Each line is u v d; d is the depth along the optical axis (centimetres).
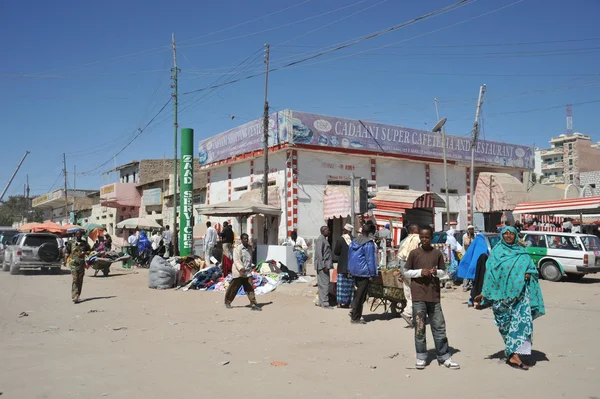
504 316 676
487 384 595
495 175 3238
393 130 2848
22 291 1587
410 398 545
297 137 2498
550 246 1805
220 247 1834
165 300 1367
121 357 727
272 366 679
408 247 966
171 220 3959
